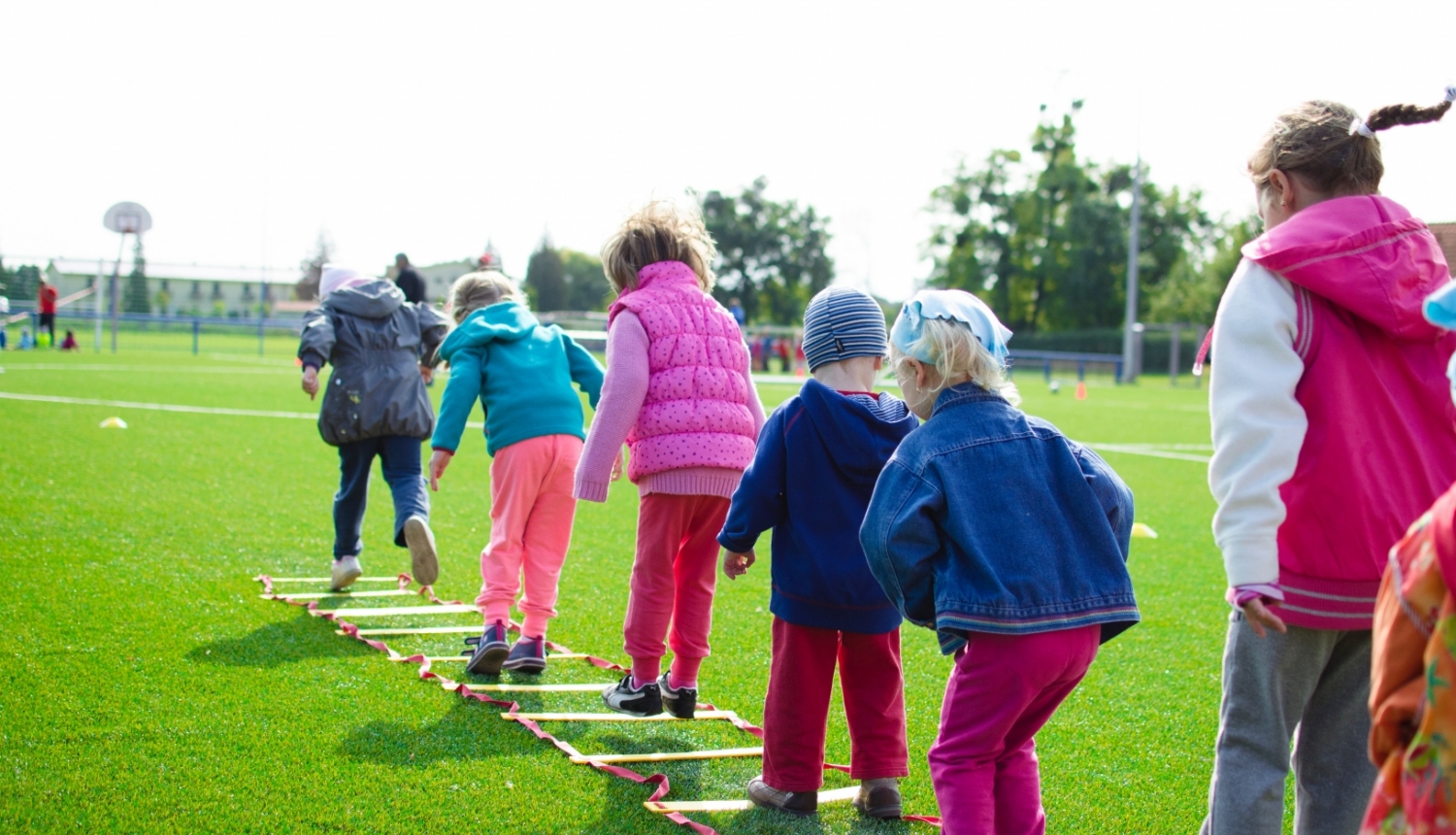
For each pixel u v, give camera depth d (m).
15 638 4.18
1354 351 2.19
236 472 8.80
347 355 5.22
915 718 3.98
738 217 84.00
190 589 5.14
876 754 3.04
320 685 3.89
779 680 3.06
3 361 20.39
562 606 5.39
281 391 16.95
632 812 2.96
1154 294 69.00
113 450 9.57
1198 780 3.38
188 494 7.66
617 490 9.44
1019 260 68.75
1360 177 2.31
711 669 4.42
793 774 3.04
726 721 3.84
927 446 2.49
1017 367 46.00
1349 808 2.27
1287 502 2.22
